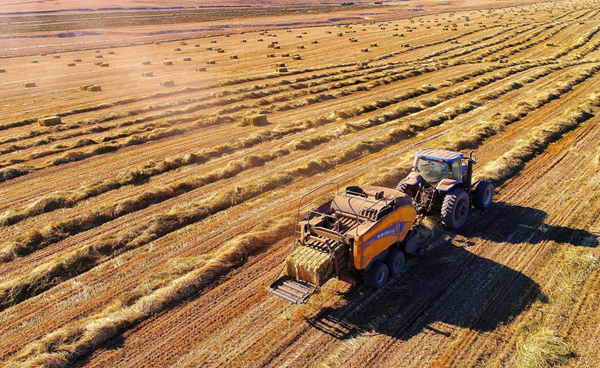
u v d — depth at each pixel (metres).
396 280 9.55
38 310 9.39
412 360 7.33
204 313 8.85
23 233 12.91
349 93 30.80
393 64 41.19
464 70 36.88
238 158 18.81
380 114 24.39
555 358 7.12
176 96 30.72
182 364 7.54
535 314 8.23
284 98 29.55
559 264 9.70
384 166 16.77
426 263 10.13
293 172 16.25
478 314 8.34
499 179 14.63
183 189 15.66
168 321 8.68
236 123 24.64
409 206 9.69
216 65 44.16
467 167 12.22
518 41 51.44
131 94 31.61
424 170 11.73
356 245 8.11
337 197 9.69
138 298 9.46
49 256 11.70
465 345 7.59
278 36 68.31
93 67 44.62
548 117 21.78
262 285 9.68
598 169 14.79
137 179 16.80
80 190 15.68
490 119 21.83
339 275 8.56
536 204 12.77
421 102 26.69
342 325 8.25
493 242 10.85
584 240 10.58
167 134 22.67
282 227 12.01
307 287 8.20
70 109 27.67
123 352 7.93
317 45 57.25
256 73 38.81
